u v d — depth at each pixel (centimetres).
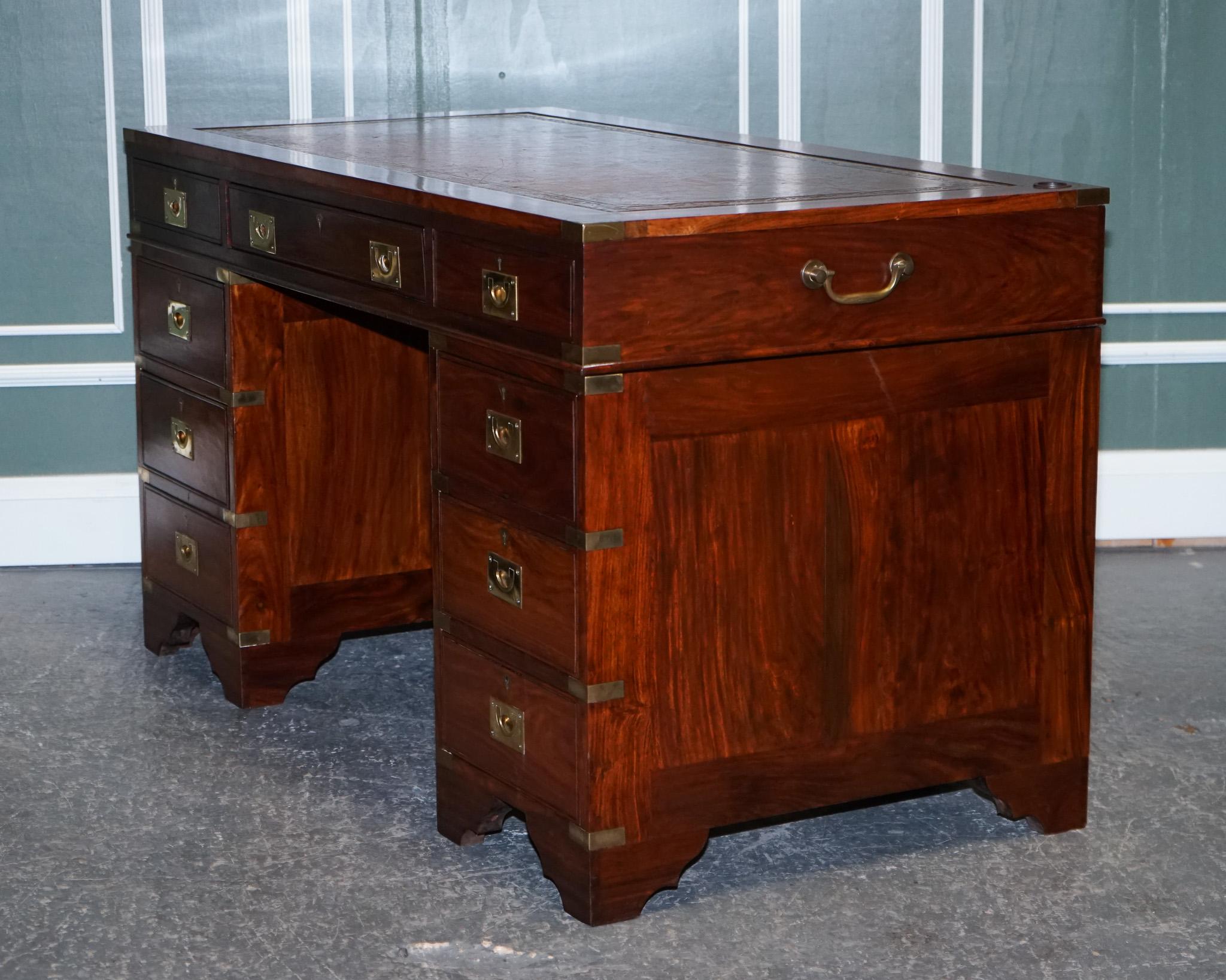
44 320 395
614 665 232
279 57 389
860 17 398
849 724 251
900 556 249
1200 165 409
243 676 323
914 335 241
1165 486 419
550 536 234
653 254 221
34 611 376
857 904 247
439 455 254
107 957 232
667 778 240
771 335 232
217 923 241
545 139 320
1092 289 253
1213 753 299
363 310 267
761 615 241
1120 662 343
